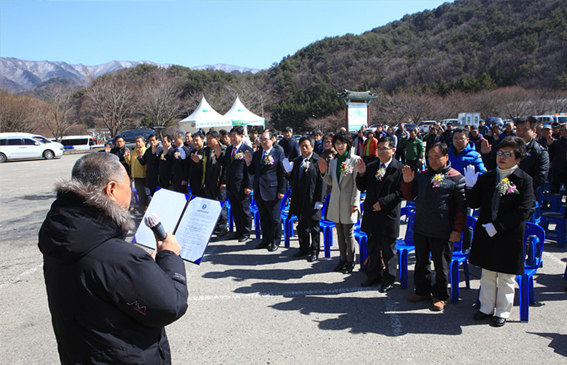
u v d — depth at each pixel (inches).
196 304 153.6
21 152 958.4
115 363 57.2
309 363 111.1
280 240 226.8
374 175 159.0
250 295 160.9
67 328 57.0
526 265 156.9
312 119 2146.9
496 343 118.5
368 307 146.9
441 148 136.9
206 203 83.7
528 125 187.2
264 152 217.8
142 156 310.0
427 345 118.6
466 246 176.9
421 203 142.1
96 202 56.3
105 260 55.9
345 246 185.6
